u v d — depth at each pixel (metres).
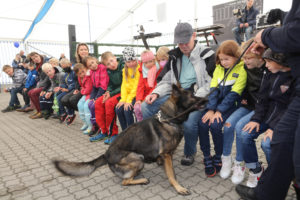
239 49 2.34
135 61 3.47
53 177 2.76
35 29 12.45
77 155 3.44
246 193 2.01
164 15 7.98
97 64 4.03
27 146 3.95
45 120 5.99
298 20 1.18
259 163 2.26
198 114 2.61
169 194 2.27
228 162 2.48
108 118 3.76
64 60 5.25
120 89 3.88
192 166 2.88
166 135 2.33
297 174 1.33
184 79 2.85
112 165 2.42
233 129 2.36
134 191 2.37
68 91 5.37
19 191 2.45
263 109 2.10
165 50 3.41
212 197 2.16
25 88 7.09
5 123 5.83
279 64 1.75
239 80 2.37
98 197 2.28
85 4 10.09
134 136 2.43
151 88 3.39
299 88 1.35
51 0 9.47
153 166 2.98
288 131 1.42
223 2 7.65
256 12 5.76
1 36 13.27
